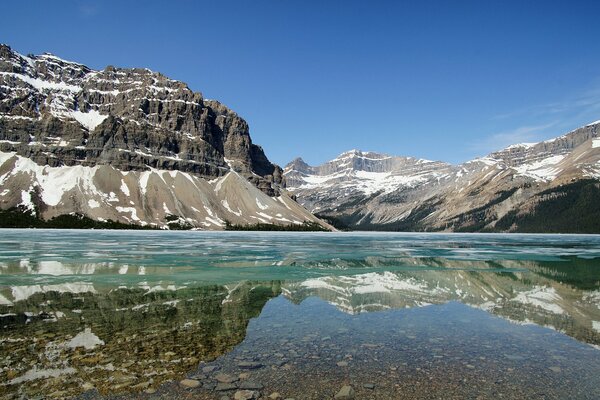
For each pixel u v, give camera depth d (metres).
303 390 14.69
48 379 15.32
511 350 19.45
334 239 158.38
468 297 33.41
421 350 19.36
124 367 16.59
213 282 40.22
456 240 167.25
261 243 115.06
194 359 17.69
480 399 14.18
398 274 47.72
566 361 17.98
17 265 50.75
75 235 145.25
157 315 25.86
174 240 124.81
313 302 30.94
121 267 50.56
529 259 68.75
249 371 16.41
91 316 25.27
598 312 28.16
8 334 21.08
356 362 17.61
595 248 103.69
